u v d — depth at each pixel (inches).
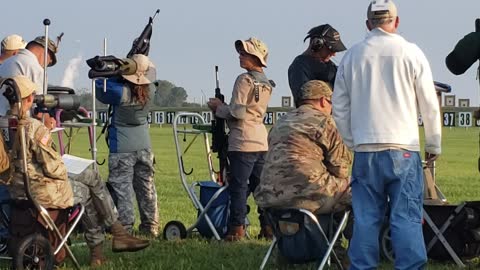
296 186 276.8
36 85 314.8
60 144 360.2
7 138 285.4
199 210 369.4
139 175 386.9
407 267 248.8
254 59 364.5
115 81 371.6
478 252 303.0
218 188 370.3
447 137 1562.5
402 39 255.3
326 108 288.8
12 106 284.2
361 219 253.3
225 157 364.5
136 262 316.2
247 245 351.3
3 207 302.8
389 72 251.8
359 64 254.8
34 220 280.7
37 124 281.6
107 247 345.7
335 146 281.7
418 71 250.8
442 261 307.4
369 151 251.6
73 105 322.7
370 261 252.5
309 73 344.2
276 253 311.4
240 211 362.3
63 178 285.1
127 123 378.9
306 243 280.8
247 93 358.6
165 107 1855.3
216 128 366.0
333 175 284.0
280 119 287.6
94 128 373.7
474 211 296.8
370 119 252.1
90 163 307.6
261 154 363.6
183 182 374.9
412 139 250.8
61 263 304.7
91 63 359.9
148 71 379.2
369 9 258.1
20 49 361.7
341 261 294.0
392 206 251.9
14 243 282.2
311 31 347.6
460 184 661.3
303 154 278.8
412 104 251.9
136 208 460.8
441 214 301.0
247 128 359.9
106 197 308.5
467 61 281.6
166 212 476.1
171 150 1155.9
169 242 361.4
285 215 279.1
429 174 313.3
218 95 384.2
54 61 371.6
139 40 390.9
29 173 279.6
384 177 251.1
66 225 293.6
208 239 370.3
